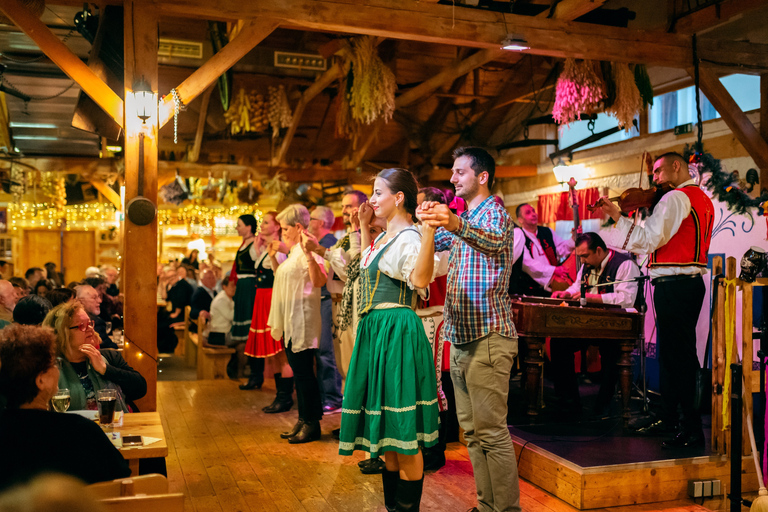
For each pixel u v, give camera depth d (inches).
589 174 295.1
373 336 108.9
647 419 165.5
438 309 148.8
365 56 226.8
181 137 388.2
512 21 187.6
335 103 374.3
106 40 169.9
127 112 161.3
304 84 326.3
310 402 176.7
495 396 111.0
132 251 161.3
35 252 630.5
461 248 114.3
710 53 205.2
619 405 199.6
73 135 368.2
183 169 396.5
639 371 243.6
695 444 149.6
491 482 112.8
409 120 376.5
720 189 225.0
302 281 175.5
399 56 334.0
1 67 265.3
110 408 105.6
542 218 326.3
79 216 636.1
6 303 180.5
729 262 142.9
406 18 178.5
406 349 106.8
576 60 199.0
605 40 195.5
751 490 145.2
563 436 159.0
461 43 185.3
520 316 164.9
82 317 122.9
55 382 84.7
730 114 205.3
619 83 200.5
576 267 240.2
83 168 402.0
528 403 168.7
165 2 163.2
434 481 145.5
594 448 147.5
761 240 209.3
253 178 403.9
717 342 144.0
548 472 140.9
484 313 110.0
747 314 140.3
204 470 152.9
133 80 162.7
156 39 164.4
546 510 130.0
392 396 105.3
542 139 332.5
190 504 131.4
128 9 162.6
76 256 644.1
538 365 167.6
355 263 146.7
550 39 190.4
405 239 107.4
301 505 131.1
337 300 211.6
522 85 339.0
